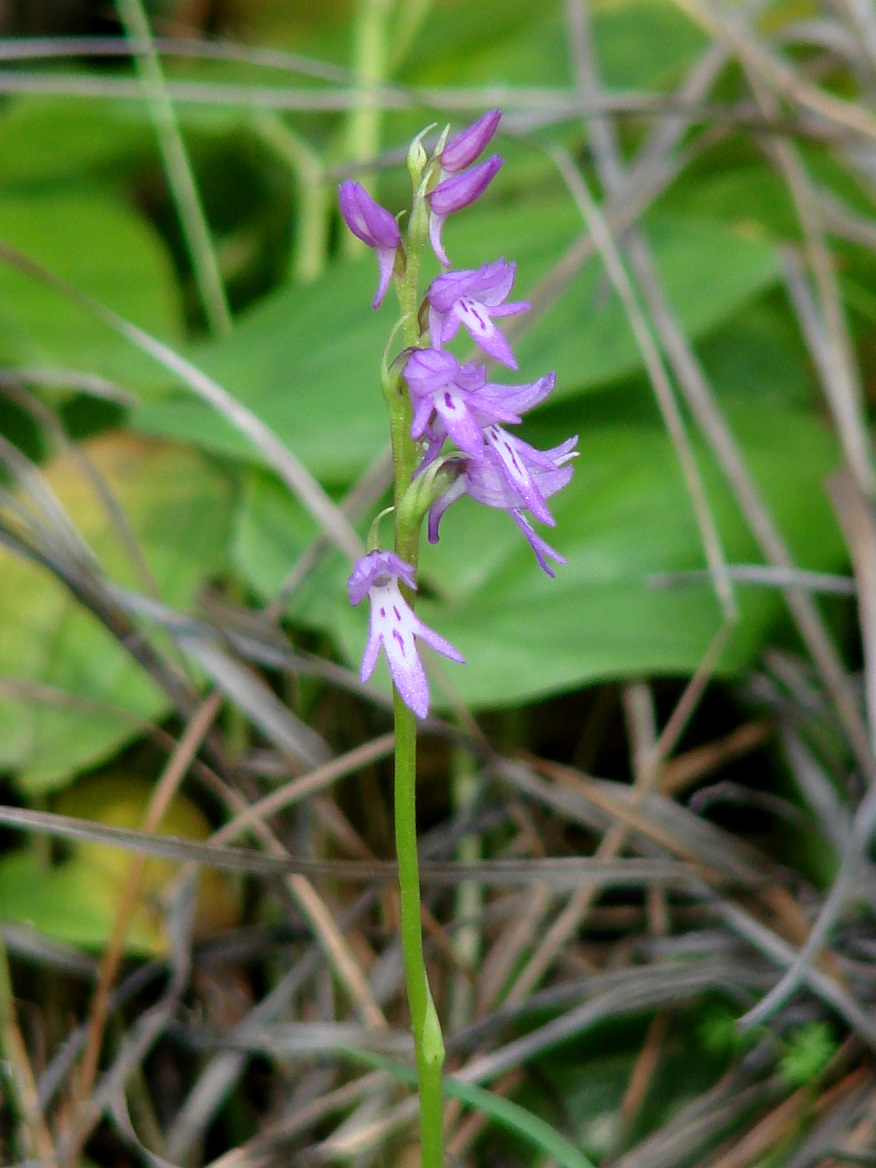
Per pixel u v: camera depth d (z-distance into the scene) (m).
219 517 0.29
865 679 0.27
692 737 0.29
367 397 0.27
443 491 0.20
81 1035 0.24
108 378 0.31
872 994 0.24
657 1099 0.25
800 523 0.27
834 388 0.28
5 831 0.27
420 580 0.27
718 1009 0.25
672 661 0.25
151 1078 0.25
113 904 0.26
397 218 0.20
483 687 0.25
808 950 0.24
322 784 0.25
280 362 0.29
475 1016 0.25
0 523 0.26
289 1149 0.23
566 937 0.25
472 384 0.20
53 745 0.27
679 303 0.29
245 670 0.26
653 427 0.29
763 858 0.26
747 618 0.26
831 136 0.31
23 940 0.25
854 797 0.26
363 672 0.20
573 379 0.27
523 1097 0.25
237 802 0.25
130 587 0.28
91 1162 0.24
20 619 0.27
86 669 0.27
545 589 0.26
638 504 0.27
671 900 0.26
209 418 0.27
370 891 0.25
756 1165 0.24
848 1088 0.24
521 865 0.24
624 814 0.25
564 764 0.29
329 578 0.27
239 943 0.25
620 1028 0.25
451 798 0.28
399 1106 0.24
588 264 0.30
